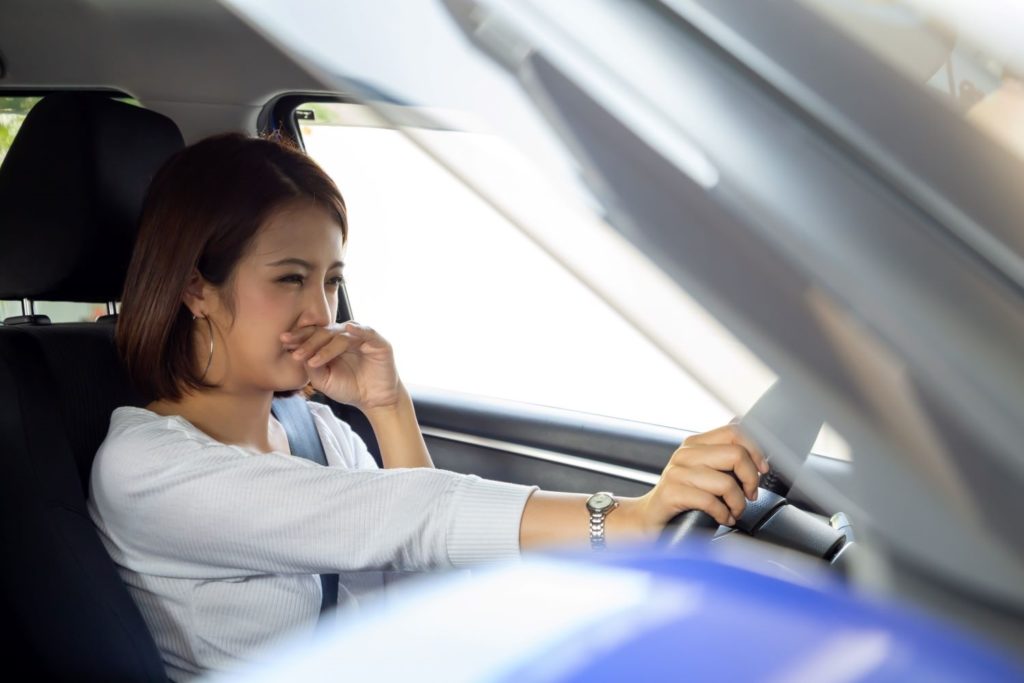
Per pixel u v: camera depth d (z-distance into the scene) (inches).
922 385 15.1
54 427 54.7
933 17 16.2
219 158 53.0
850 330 15.3
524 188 16.4
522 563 19.4
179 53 79.7
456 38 16.7
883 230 15.4
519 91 16.4
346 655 17.7
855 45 16.2
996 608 15.8
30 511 52.7
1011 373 14.9
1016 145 15.8
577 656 16.3
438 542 47.3
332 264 55.2
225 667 53.2
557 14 16.4
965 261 15.4
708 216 15.7
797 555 32.2
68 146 63.1
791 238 15.3
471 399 88.4
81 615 52.2
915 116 15.9
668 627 16.6
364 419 89.4
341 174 90.3
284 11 17.8
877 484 16.0
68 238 63.4
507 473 84.9
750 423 16.3
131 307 54.2
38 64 82.7
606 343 85.7
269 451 59.7
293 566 50.6
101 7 77.7
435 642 17.4
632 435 81.0
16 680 53.4
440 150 16.9
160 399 56.6
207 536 50.9
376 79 17.2
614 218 16.0
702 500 40.4
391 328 98.5
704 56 16.3
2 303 67.8
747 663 15.6
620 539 42.8
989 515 15.4
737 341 15.8
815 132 15.9
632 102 16.2
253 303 53.0
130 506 52.3
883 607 16.5
